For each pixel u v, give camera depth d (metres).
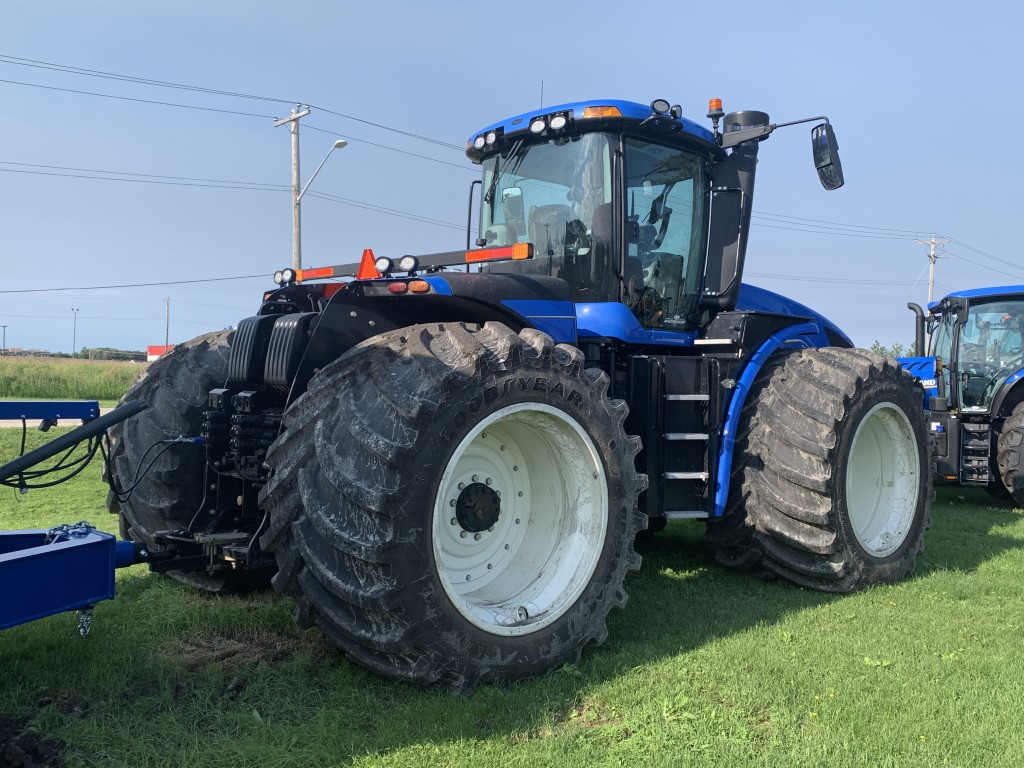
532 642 3.08
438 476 2.81
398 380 2.89
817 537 4.33
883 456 4.98
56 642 3.32
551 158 4.62
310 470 2.84
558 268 4.55
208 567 3.37
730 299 4.91
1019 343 8.55
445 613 2.83
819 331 6.06
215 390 3.65
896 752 2.54
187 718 2.68
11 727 2.62
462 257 3.57
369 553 2.66
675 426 4.33
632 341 4.38
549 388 3.19
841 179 4.64
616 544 3.41
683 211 4.84
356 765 2.39
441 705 2.75
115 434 4.32
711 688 3.01
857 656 3.37
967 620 3.91
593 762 2.43
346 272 3.85
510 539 3.45
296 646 3.37
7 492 7.39
